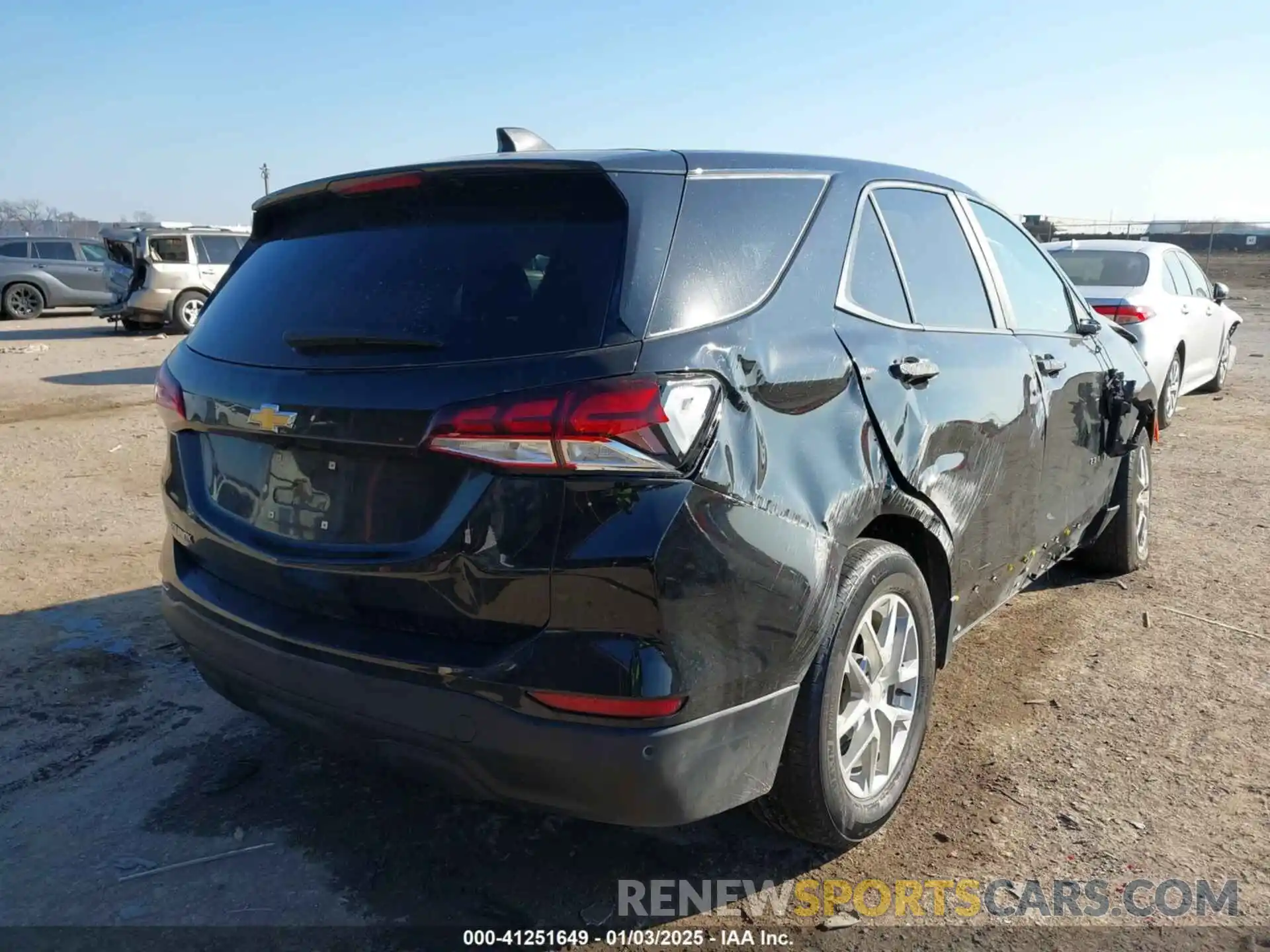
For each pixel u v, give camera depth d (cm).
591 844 295
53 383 1163
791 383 252
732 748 235
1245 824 303
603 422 212
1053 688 396
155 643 435
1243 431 912
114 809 311
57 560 541
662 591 214
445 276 248
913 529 308
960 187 383
